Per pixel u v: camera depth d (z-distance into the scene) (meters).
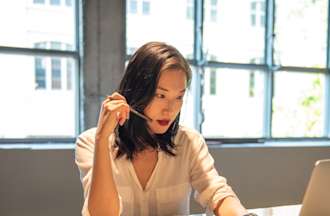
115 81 2.74
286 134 3.49
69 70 2.76
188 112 3.12
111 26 2.71
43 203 2.47
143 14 2.95
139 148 1.25
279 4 3.40
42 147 2.51
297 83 3.52
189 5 3.12
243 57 3.32
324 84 3.65
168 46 1.14
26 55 2.65
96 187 1.06
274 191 3.11
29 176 2.43
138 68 1.12
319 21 3.58
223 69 3.23
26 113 2.68
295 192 3.19
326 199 1.00
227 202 1.21
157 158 1.29
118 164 1.24
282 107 3.47
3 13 2.58
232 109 3.29
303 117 3.56
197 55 3.16
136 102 1.14
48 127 2.74
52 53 2.70
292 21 3.46
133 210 1.25
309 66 3.57
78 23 2.73
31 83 2.68
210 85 3.20
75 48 2.77
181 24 3.10
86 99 2.69
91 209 1.05
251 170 3.01
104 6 2.69
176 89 1.11
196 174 1.34
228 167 2.93
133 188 1.25
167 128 1.24
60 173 2.49
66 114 2.78
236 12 3.26
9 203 2.40
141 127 1.21
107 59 2.72
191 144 1.37
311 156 3.24
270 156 3.08
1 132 2.62
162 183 1.30
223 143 3.14
